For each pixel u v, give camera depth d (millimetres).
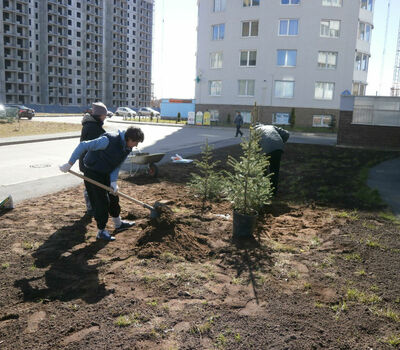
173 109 46562
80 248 4453
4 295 3305
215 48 38406
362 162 12719
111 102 114000
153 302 3193
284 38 35281
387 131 17047
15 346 2598
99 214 4691
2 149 14336
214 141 19672
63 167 4328
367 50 37062
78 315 2990
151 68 131625
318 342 2699
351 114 17547
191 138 21328
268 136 7398
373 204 6879
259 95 36688
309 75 35312
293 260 4258
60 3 94938
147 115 57906
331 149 16719
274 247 4625
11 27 86062
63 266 3934
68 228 5129
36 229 5051
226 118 38594
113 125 32719
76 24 100250
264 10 35375
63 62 98438
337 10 34375
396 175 10203
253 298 3346
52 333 2750
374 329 2889
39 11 91938
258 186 5207
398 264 4133
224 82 38250
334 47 34906
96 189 4656
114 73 114688
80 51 102312
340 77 35344
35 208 6117
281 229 5441
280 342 2682
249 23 36469
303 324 2924
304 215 6207
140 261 4062
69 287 3479
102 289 3441
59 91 98188
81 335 2729
